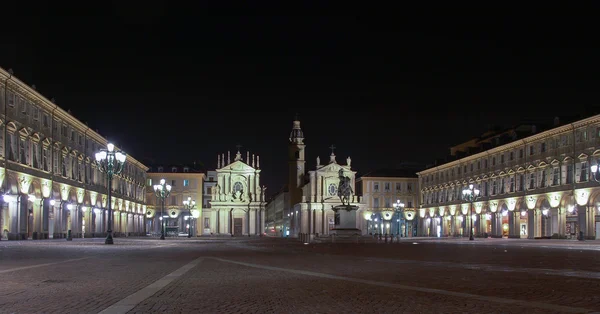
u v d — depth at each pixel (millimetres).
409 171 150500
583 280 18578
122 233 111125
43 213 68562
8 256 30703
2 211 59750
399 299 14031
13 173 59312
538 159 86375
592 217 73188
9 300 13703
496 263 27328
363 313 12000
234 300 13852
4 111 57688
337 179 145250
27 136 63250
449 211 121500
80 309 12375
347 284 17391
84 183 83812
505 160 97250
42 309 12375
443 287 16609
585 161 74938
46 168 69375
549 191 82500
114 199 102875
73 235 78750
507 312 12039
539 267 24500
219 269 22953
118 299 13930
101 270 21922
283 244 62594
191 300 13820
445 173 125375
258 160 142000
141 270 22109
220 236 128625
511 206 93625
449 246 55219
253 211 140125
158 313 11898
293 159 163375
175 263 26266
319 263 27156
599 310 12266
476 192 84562
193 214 140250
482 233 105250
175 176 141250
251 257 32438
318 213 143875
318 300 13891
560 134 80625
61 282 17578
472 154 109312
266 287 16547
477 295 14742
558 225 80250
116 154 51688
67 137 77875
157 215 140250
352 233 71000
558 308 12539
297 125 166125
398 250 44344
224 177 140875
